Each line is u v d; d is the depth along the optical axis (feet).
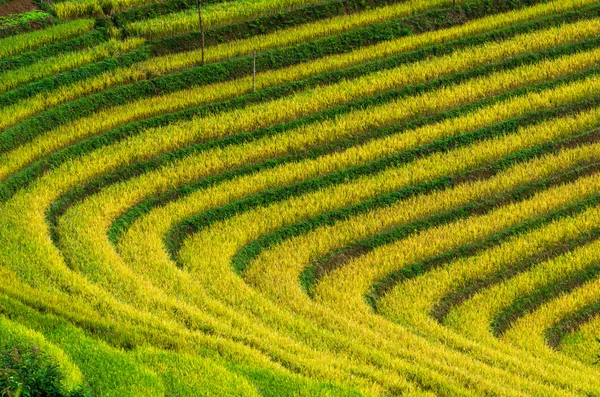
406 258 185.88
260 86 229.25
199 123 215.72
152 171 202.69
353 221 194.29
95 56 232.12
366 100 226.58
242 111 220.64
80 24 240.32
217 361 143.54
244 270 180.45
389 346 157.38
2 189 190.29
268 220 191.72
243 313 164.35
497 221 196.85
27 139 207.00
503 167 212.64
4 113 210.38
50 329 146.20
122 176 200.54
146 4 251.39
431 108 226.38
